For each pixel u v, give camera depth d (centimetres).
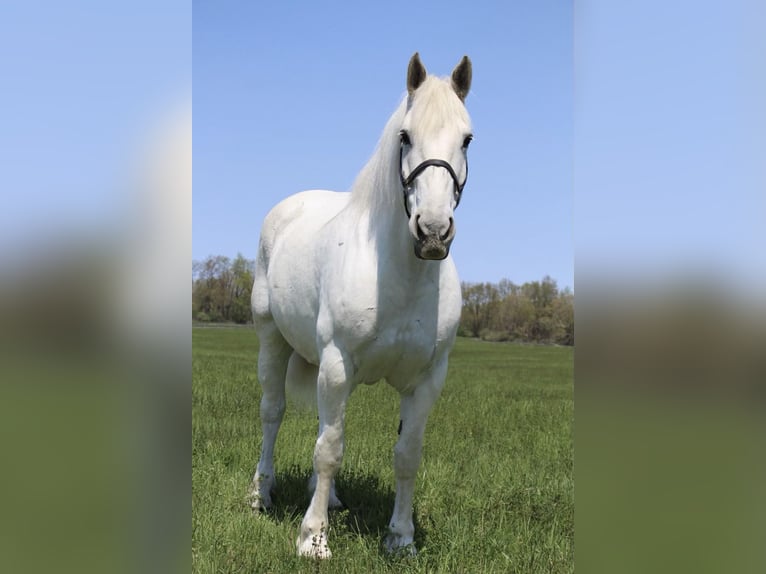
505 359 2362
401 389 377
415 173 305
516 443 664
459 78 341
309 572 334
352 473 509
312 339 413
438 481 483
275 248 470
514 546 366
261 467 468
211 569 325
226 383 1011
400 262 343
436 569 346
